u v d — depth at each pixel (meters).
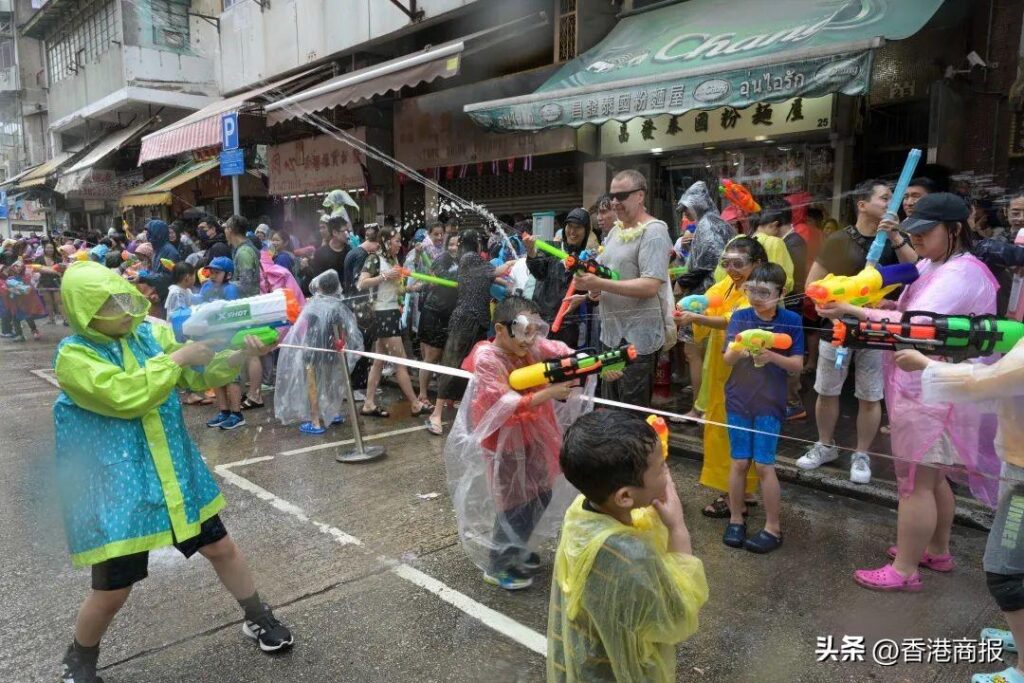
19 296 10.27
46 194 19.09
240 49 12.23
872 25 5.00
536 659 2.41
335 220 6.07
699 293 3.56
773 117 6.06
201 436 5.27
